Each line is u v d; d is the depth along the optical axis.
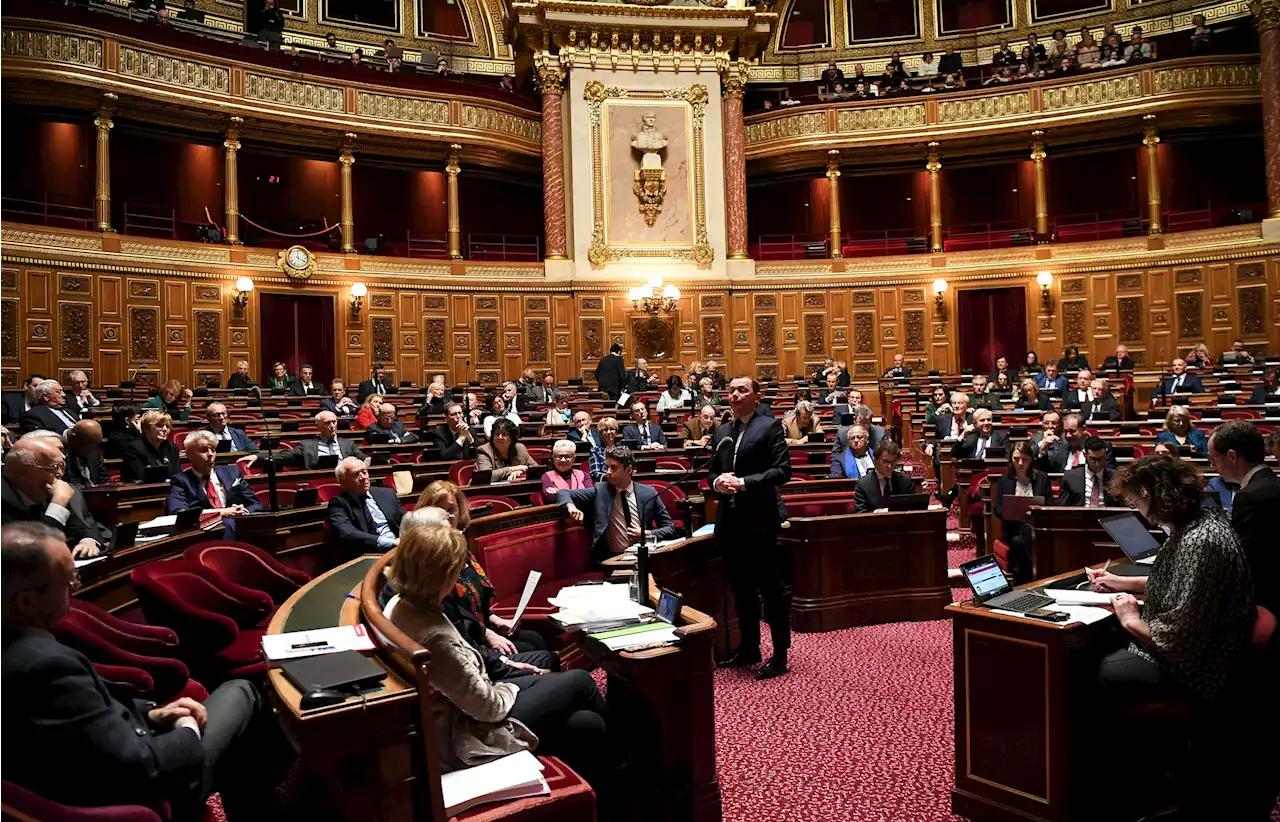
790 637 6.18
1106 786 3.46
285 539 5.57
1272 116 18.97
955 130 21.11
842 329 21.38
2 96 16.03
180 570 4.00
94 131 18.44
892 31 24.06
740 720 4.80
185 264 17.47
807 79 24.28
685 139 20.72
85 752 2.21
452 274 20.02
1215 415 10.73
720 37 20.70
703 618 3.55
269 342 18.62
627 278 20.39
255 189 20.45
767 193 24.00
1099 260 20.48
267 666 2.64
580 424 9.95
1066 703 3.32
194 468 6.19
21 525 2.36
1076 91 20.48
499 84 22.67
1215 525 3.22
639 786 3.40
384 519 6.16
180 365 17.39
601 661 3.38
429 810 2.42
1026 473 7.27
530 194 23.56
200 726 2.64
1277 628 3.13
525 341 20.23
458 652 2.87
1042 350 20.86
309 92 18.77
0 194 17.44
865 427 9.56
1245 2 21.22
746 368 21.00
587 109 20.34
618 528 6.02
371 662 2.59
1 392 10.11
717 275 20.77
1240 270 19.22
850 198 23.72
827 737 4.53
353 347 19.19
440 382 13.68
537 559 5.74
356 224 21.52
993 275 21.11
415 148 20.53
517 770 2.79
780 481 5.39
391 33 22.58
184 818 2.47
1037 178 21.22
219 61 17.67
